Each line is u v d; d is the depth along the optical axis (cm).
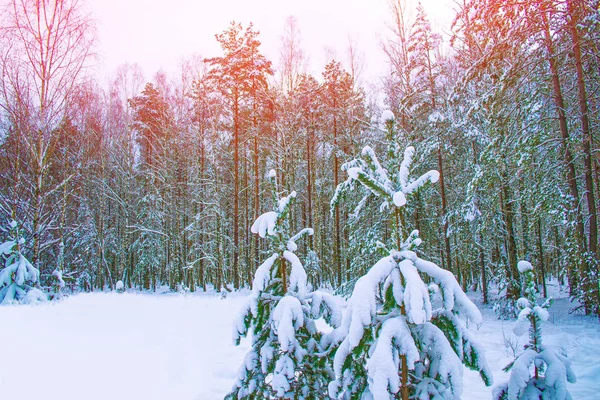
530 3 978
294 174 2488
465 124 1299
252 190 2791
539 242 1978
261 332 371
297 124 2541
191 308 1323
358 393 273
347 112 2248
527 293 314
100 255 2923
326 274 3012
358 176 285
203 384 586
